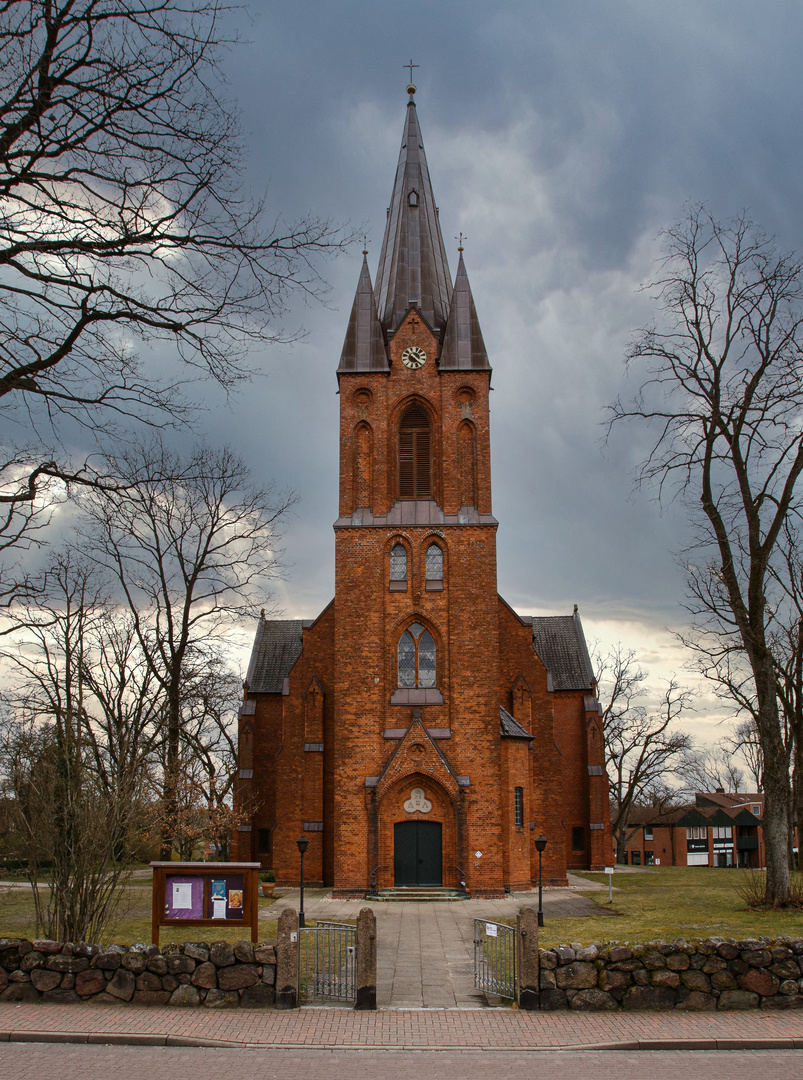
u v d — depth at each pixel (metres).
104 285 15.94
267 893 41.59
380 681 42.72
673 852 114.00
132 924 28.77
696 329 33.56
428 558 44.38
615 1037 16.14
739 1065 14.87
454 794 41.03
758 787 73.88
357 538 44.25
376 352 46.28
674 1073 14.45
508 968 19.25
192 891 19.09
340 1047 15.59
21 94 14.48
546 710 49.47
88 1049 15.39
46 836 20.59
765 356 32.38
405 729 42.38
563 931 27.62
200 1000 17.80
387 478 45.19
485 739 42.16
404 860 41.19
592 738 59.12
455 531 44.25
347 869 40.91
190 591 47.66
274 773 54.88
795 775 45.50
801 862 45.81
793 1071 14.55
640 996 17.97
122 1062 14.66
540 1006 17.97
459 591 43.69
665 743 68.81
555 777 48.56
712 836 115.12
